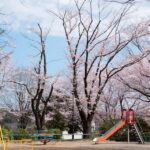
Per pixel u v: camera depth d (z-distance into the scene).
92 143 26.80
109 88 39.34
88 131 32.19
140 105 38.94
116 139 30.27
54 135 29.98
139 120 33.22
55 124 40.97
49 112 40.94
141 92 33.38
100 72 32.72
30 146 23.22
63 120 41.16
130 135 29.66
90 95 32.47
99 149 20.98
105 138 28.38
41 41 34.12
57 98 39.16
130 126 29.83
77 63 33.44
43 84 33.22
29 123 49.75
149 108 38.69
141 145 24.36
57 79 34.28
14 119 51.66
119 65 34.59
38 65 34.03
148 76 34.22
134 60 33.78
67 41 33.25
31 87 35.88
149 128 33.19
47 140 26.97
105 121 37.12
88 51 32.44
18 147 22.34
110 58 33.53
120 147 22.42
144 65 34.28
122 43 33.81
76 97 32.72
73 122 38.94
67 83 37.12
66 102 39.34
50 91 34.47
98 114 40.59
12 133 29.80
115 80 37.34
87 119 32.38
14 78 38.81
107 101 39.84
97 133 32.34
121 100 39.16
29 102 47.41
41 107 38.75
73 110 37.84
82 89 34.00
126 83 34.97
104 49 33.41
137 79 34.88
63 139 30.30
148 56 34.38
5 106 49.81
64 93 37.84
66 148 21.64
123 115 28.83
